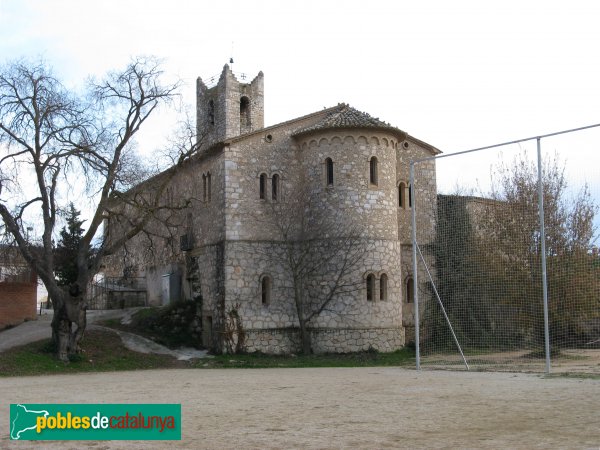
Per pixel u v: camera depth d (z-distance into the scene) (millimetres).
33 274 43500
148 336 37844
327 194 36875
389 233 37156
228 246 36625
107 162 32719
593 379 20703
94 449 11477
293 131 39062
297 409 15547
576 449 10383
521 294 33625
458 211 39312
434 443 11180
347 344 35531
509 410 14508
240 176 37406
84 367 31219
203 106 51281
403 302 39938
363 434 12156
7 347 33062
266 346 36500
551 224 33500
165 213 45094
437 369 27156
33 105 31312
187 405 16562
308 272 36750
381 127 37125
